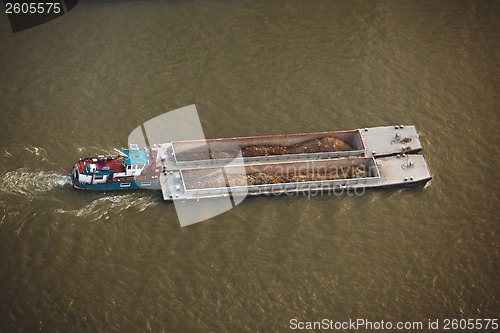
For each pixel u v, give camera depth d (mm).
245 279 91062
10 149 102562
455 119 110438
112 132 105812
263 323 87625
